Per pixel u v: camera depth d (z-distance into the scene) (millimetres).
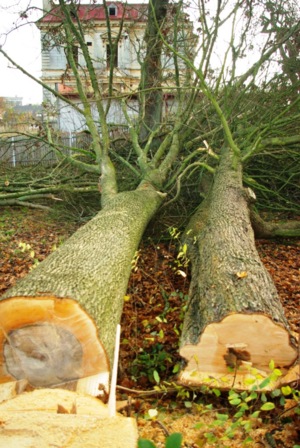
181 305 4227
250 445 2367
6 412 1859
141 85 8508
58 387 2371
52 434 1604
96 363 2408
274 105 7922
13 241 6992
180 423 2619
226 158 7172
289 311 4246
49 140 8422
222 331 2734
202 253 4297
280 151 7512
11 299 2377
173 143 7805
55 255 3348
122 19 7266
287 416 2572
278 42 7508
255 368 2730
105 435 1603
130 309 4340
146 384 3172
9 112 15312
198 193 8188
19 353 2391
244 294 2988
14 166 10867
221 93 8578
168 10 8031
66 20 7289
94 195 8477
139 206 5484
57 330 2410
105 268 3268
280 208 7969
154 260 5902
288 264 5871
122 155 9188
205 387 2678
